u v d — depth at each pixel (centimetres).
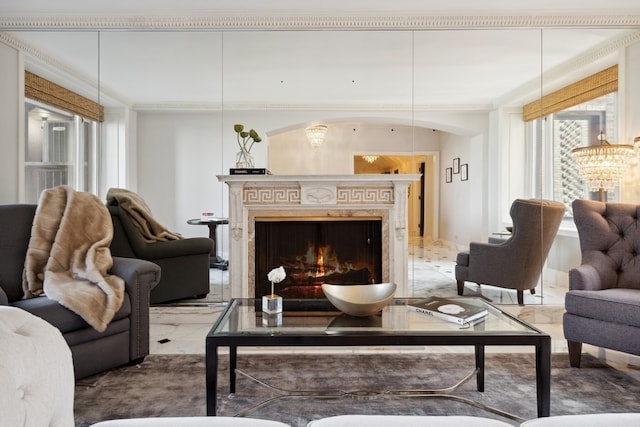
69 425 82
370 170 372
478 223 370
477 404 177
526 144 361
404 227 345
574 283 237
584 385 210
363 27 323
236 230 342
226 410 184
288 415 179
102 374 223
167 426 84
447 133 369
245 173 345
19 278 232
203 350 263
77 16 319
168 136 361
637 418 87
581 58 347
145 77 356
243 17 320
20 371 70
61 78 349
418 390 193
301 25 322
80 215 249
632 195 318
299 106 368
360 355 253
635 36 319
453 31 331
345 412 182
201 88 361
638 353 205
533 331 163
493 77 360
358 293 197
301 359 246
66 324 197
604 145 323
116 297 215
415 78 364
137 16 320
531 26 320
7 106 328
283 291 351
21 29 322
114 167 357
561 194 357
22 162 338
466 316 177
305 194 344
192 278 341
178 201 359
